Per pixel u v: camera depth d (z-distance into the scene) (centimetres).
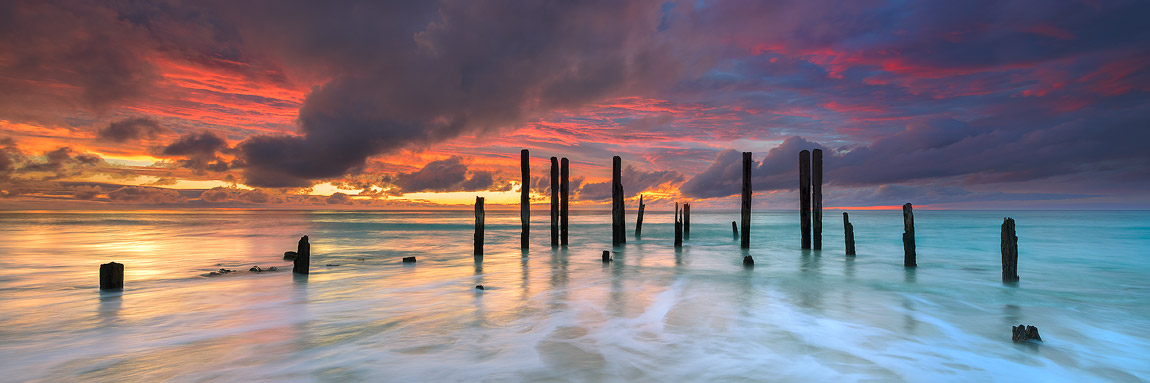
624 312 970
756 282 1388
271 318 920
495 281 1397
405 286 1303
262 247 2698
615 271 1631
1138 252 2419
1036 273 1659
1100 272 1684
